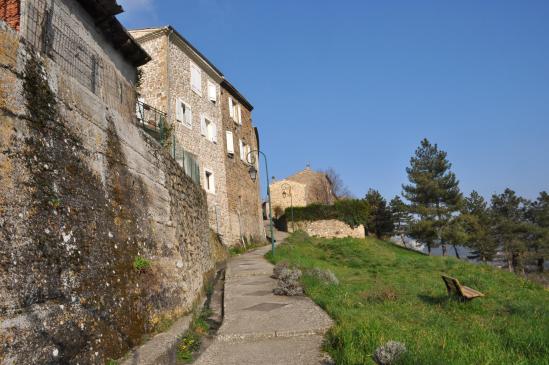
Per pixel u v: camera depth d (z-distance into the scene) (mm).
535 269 50562
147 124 14469
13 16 4891
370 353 5344
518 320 8781
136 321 5855
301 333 7137
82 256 4883
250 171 22719
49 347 3959
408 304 10430
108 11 6648
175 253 8477
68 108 5305
